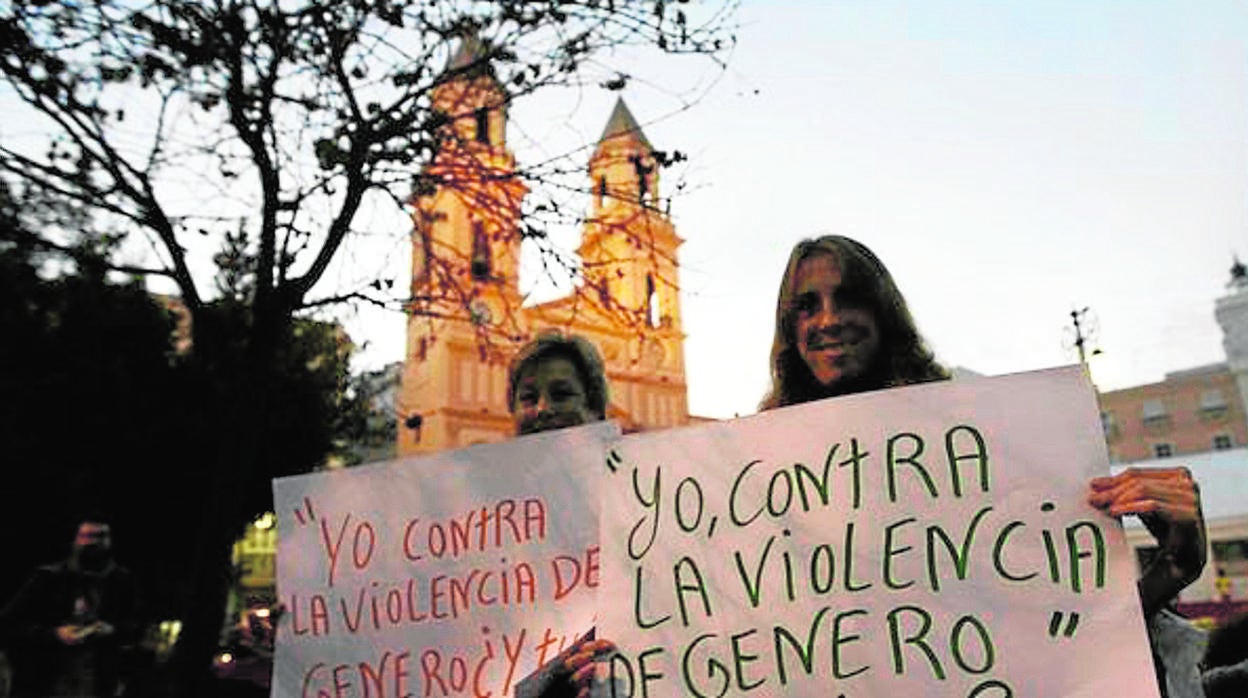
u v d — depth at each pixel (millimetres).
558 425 2779
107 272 4492
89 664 4895
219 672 9461
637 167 5102
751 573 1729
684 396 36719
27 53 3682
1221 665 2088
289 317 4336
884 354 2080
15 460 10875
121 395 11406
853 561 1660
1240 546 19203
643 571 1819
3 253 4676
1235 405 51812
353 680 2109
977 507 1608
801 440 1786
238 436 4141
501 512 2123
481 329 5789
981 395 1678
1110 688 1412
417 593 2133
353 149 4172
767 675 1645
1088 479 1551
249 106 4113
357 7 4105
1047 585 1513
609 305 5227
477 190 4926
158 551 12953
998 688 1479
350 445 13492
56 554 11938
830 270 2090
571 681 1761
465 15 4430
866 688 1565
